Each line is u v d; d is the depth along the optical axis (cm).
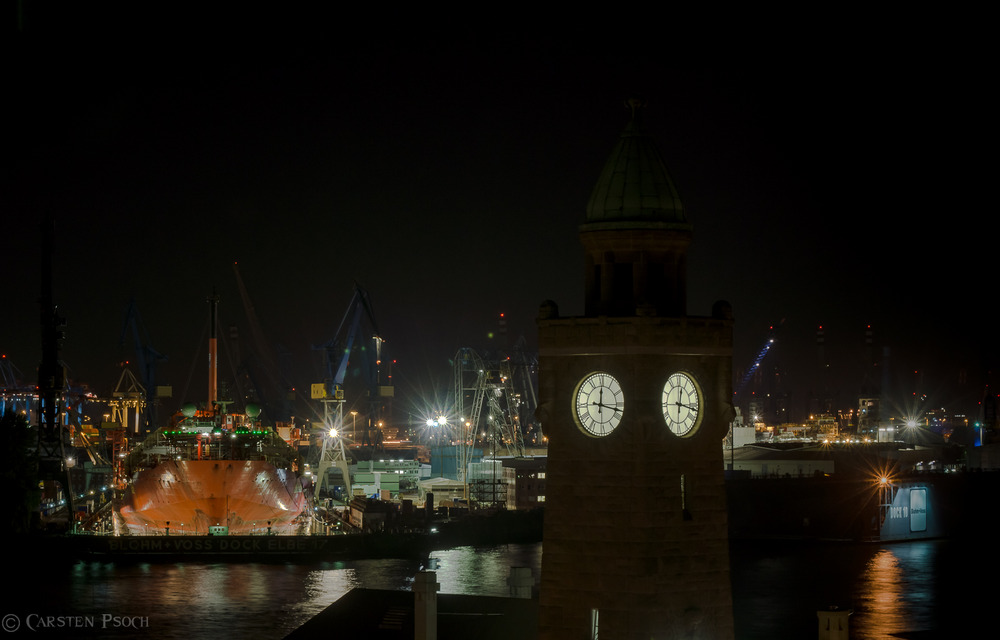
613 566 4622
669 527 4628
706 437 4700
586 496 4678
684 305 4784
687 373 4684
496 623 6412
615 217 4722
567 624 4666
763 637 15175
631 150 4791
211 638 15112
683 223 4725
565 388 4725
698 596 4641
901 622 16688
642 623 4578
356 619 6706
